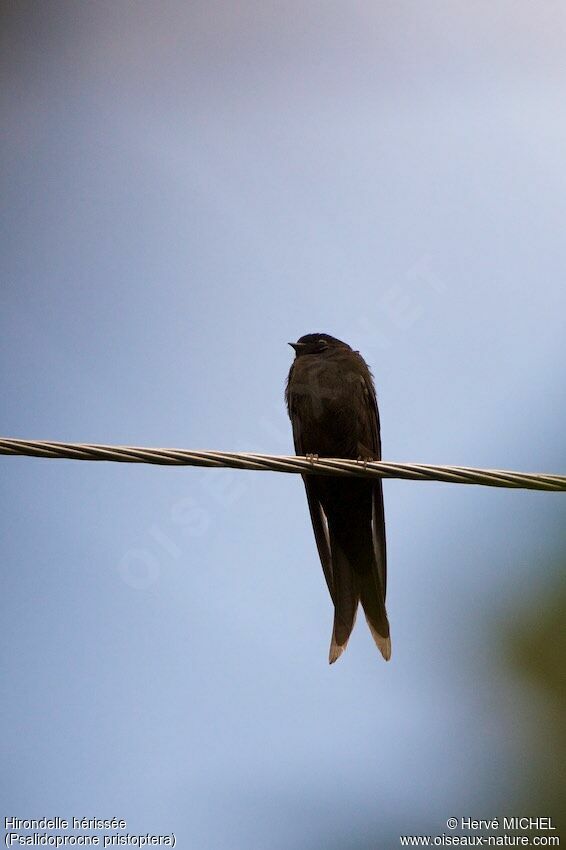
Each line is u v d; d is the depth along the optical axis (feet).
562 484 32.73
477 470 32.60
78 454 31.19
